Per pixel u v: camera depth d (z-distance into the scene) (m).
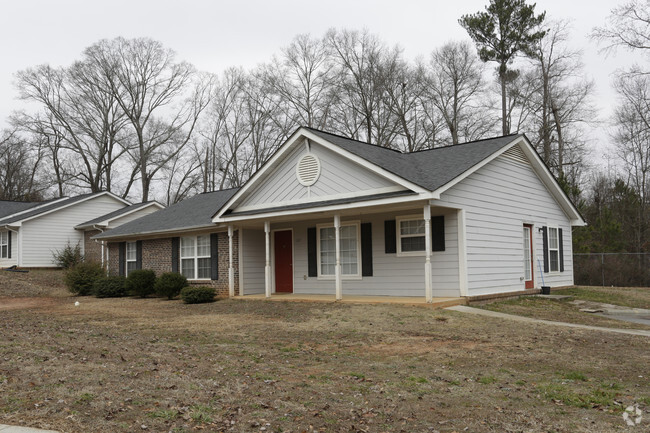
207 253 21.81
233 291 19.77
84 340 10.52
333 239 18.91
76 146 47.22
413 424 5.70
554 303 17.11
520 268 18.45
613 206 36.03
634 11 24.67
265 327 12.94
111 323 14.16
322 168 16.98
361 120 40.81
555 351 9.79
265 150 44.06
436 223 16.23
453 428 5.59
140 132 47.03
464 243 15.66
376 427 5.59
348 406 6.28
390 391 6.99
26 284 26.80
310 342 10.91
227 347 10.24
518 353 9.59
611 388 7.27
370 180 15.82
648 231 34.66
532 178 19.94
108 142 47.94
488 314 13.75
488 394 6.89
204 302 19.06
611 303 17.59
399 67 40.19
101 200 37.28
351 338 11.27
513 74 36.88
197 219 22.08
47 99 46.28
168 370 7.70
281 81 42.31
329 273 18.97
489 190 17.14
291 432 5.37
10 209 38.50
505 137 18.53
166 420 5.54
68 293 25.53
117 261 26.56
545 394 6.90
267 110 43.59
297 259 20.02
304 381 7.46
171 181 50.47
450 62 39.94
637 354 9.59
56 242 34.50
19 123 46.12
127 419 5.53
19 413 5.57
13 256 33.28
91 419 5.47
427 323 12.65
